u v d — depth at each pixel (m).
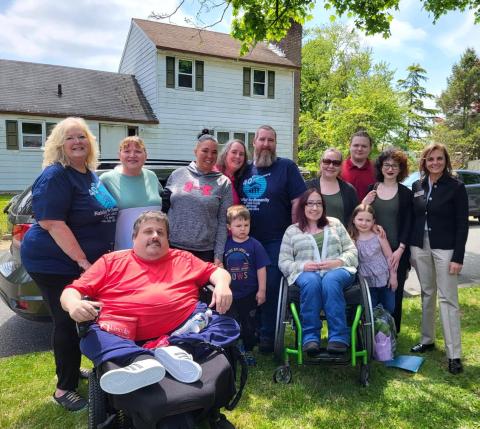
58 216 2.69
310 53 32.66
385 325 3.54
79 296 2.45
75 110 16.25
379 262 3.84
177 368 2.06
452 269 3.47
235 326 2.51
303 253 3.52
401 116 18.47
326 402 3.02
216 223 3.67
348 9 6.03
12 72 17.06
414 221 3.83
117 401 2.03
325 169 4.01
